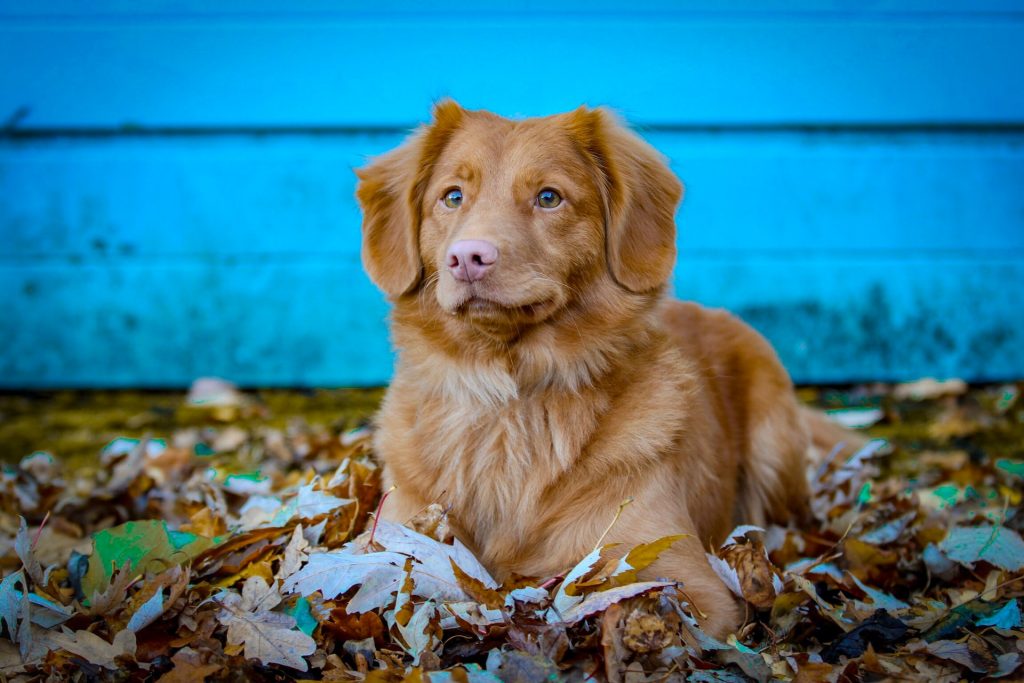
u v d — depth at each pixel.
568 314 3.28
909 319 7.04
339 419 6.25
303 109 6.91
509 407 3.25
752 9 6.81
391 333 3.61
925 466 5.30
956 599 3.24
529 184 3.24
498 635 2.76
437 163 3.50
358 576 2.94
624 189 3.38
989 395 6.78
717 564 3.20
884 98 6.88
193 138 6.97
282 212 7.00
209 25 6.82
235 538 3.27
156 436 5.95
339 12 6.82
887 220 6.97
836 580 3.33
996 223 6.98
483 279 3.02
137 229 7.00
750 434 4.06
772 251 7.00
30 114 6.87
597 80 6.88
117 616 2.96
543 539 3.17
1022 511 3.96
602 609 2.71
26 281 7.00
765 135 6.95
